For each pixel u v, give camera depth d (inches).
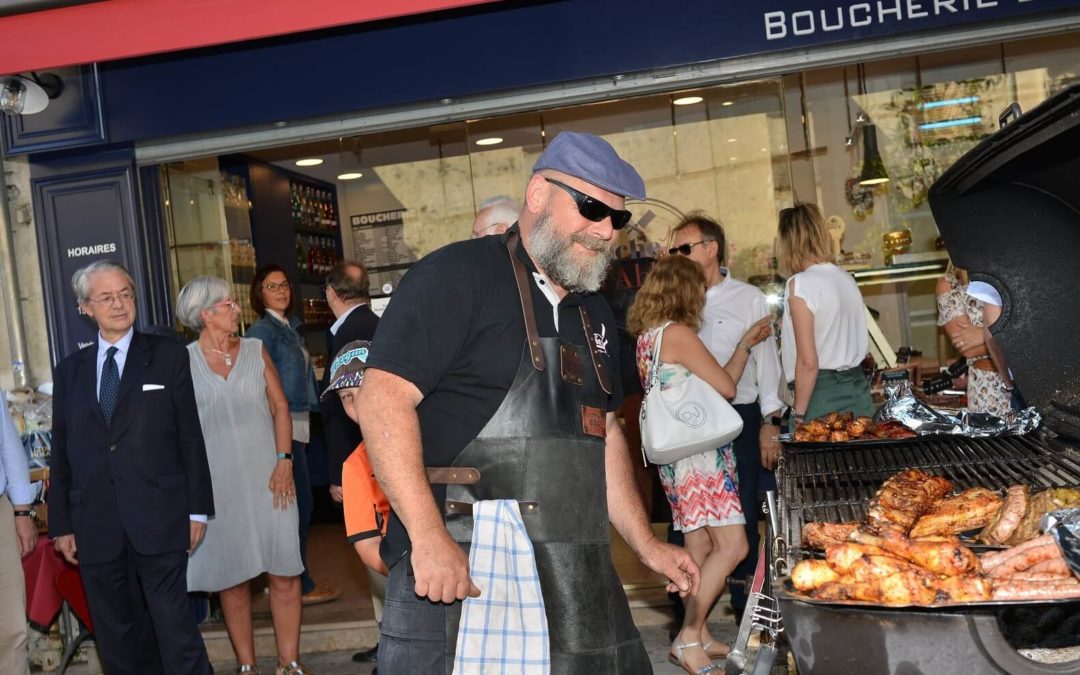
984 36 210.8
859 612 59.9
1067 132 80.6
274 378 198.1
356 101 229.0
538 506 86.6
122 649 174.7
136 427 170.7
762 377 197.2
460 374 87.0
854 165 291.3
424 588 80.0
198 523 175.6
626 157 271.1
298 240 378.3
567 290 89.5
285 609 196.5
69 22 198.1
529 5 221.6
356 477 131.1
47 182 241.4
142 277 240.1
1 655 168.6
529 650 84.4
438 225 286.2
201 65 233.1
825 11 211.9
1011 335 108.8
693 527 171.5
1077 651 69.1
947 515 84.7
